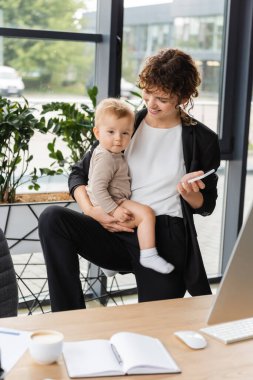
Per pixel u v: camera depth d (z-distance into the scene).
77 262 2.48
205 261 4.18
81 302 2.46
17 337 1.51
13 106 3.12
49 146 3.24
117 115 2.49
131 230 2.56
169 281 2.51
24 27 3.42
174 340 1.56
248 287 1.52
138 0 3.66
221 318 1.55
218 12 3.96
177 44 3.87
